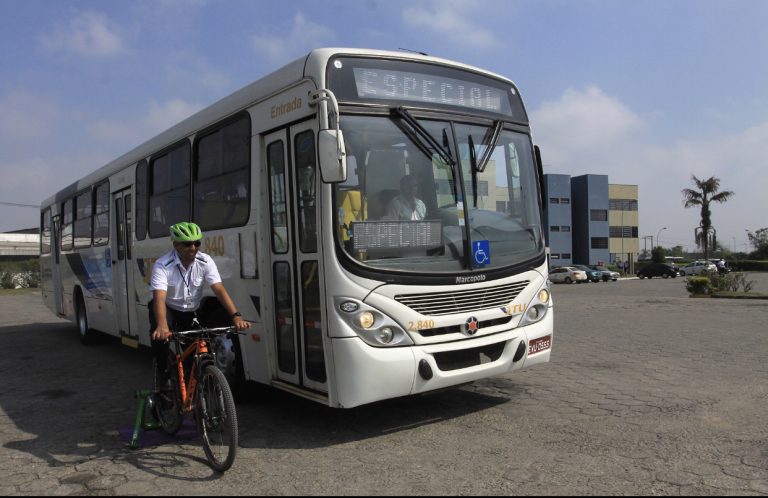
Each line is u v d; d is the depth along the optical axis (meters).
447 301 5.42
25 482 4.71
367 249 5.19
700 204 58.25
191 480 4.63
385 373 5.07
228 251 6.70
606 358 8.98
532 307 6.09
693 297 22.27
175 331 5.27
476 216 5.85
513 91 6.64
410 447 5.17
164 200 8.50
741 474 4.31
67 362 10.43
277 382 5.96
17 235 59.38
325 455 5.06
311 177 5.43
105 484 4.61
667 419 5.71
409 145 5.58
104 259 10.86
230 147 6.73
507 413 6.11
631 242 73.50
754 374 7.62
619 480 4.27
